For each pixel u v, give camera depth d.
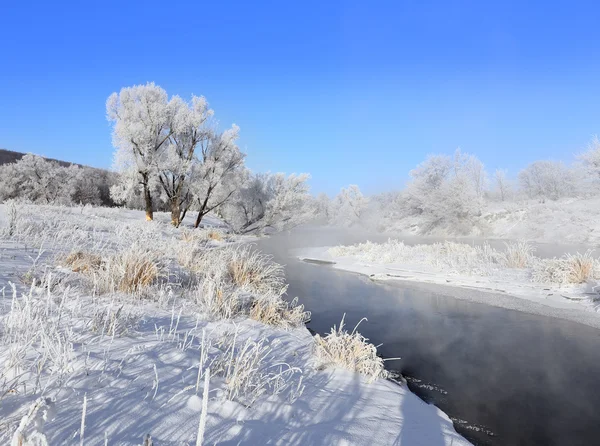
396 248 17.77
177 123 28.11
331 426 3.15
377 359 5.15
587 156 33.44
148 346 3.81
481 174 45.34
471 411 4.33
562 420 4.16
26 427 1.78
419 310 8.87
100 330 3.91
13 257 6.78
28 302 3.20
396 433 3.30
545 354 6.11
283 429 2.87
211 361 3.81
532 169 45.62
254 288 8.46
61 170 39.41
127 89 27.11
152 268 6.69
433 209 35.84
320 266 16.09
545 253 19.48
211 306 6.01
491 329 7.43
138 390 2.87
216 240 23.22
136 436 2.29
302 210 36.12
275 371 4.22
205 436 2.48
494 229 33.22
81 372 2.92
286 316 7.18
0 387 2.45
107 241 10.36
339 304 9.47
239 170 31.09
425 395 4.70
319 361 4.92
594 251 20.25
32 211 14.95
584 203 32.41
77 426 2.23
